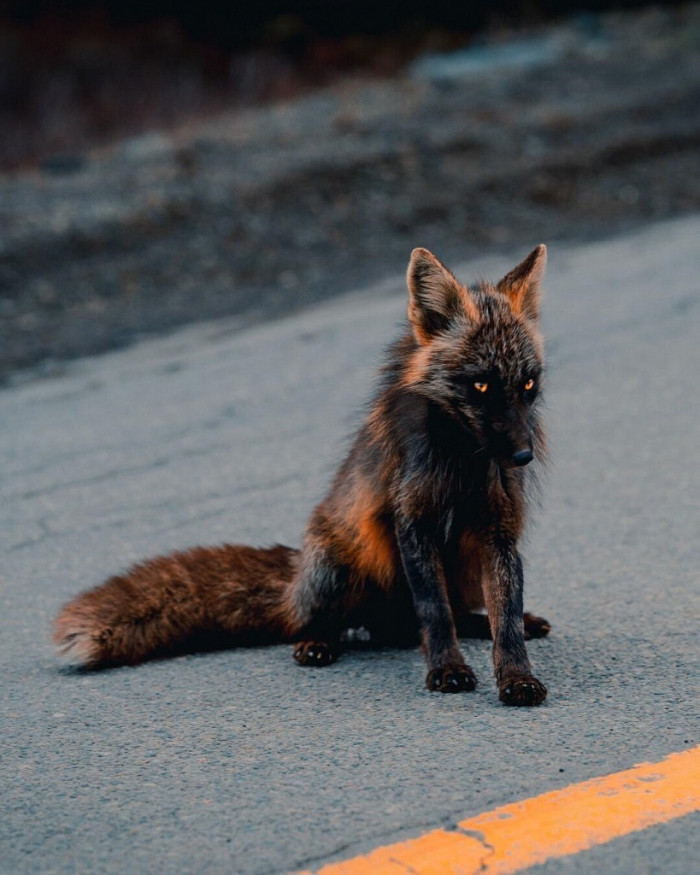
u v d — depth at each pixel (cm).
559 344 1647
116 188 2550
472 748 647
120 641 830
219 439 1365
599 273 2008
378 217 2425
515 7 4747
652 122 3072
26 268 2128
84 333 1886
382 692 755
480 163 2734
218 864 538
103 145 3134
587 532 1046
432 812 572
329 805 587
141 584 861
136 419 1455
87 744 682
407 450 802
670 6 4750
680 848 530
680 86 3388
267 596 880
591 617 864
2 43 3922
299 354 1678
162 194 2466
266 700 747
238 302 2017
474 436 779
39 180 2688
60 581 994
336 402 1462
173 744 677
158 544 1069
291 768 634
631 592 905
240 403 1489
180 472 1265
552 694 729
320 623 858
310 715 716
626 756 624
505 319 793
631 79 3553
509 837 544
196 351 1752
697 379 1472
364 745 661
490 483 787
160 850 553
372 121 3081
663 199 2558
